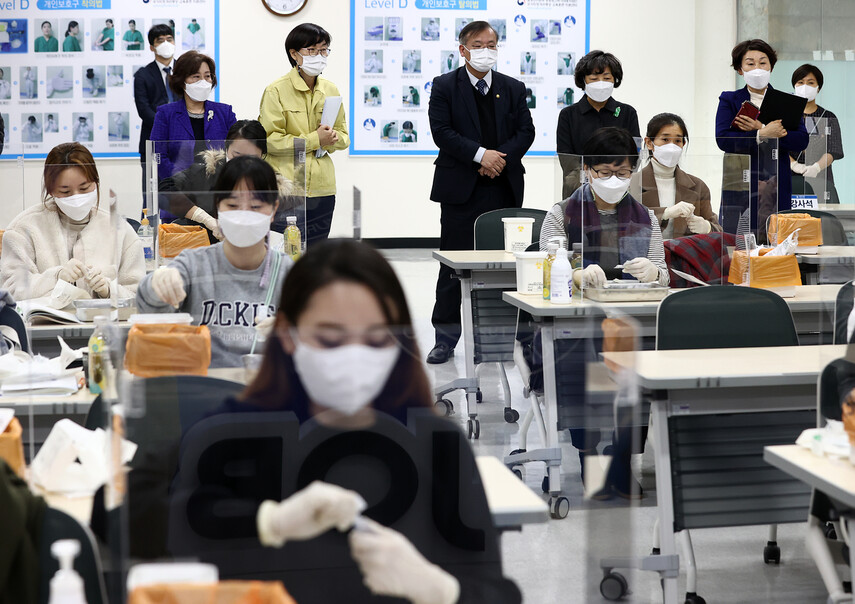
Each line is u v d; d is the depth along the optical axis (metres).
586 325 1.45
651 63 9.51
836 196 6.44
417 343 1.20
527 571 1.27
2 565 1.22
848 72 8.46
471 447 1.23
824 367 2.17
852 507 1.72
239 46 8.88
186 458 1.18
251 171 2.49
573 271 3.57
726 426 2.47
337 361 1.18
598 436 1.42
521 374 1.79
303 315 1.28
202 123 5.53
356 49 9.05
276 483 1.19
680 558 3.02
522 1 9.17
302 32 5.50
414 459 1.21
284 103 5.59
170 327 1.74
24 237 3.42
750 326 3.01
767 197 4.17
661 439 2.45
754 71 5.29
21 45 8.61
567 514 1.35
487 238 4.80
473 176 5.36
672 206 3.61
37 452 1.96
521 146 5.39
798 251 4.62
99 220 3.51
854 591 1.85
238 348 1.58
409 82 9.14
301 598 1.19
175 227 2.72
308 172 5.45
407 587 1.21
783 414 2.53
